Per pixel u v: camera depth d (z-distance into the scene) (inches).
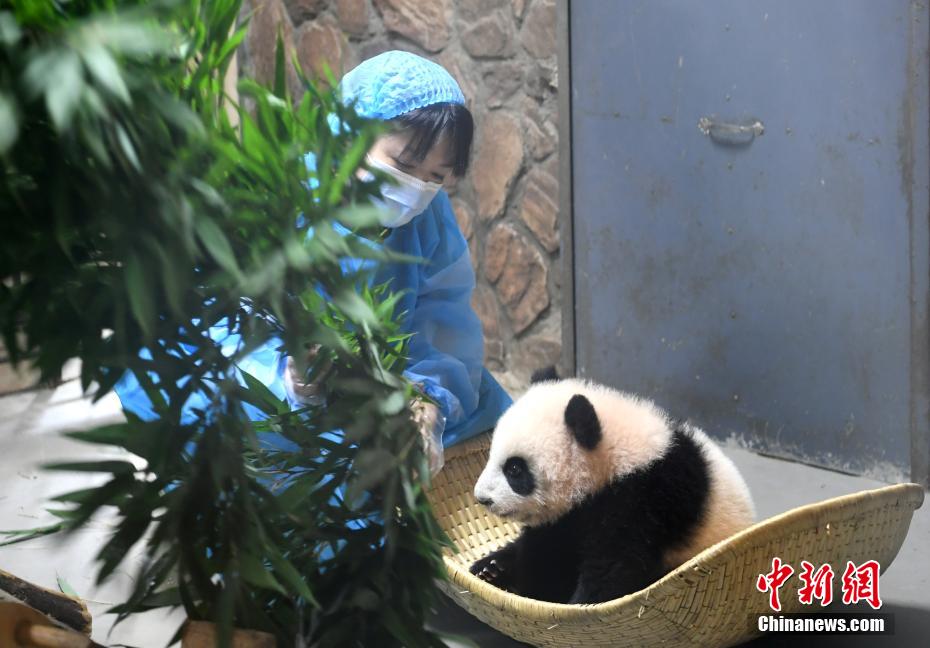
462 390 100.1
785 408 140.3
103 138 35.4
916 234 124.1
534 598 92.0
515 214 165.2
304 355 42.2
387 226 88.1
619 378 157.1
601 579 85.0
